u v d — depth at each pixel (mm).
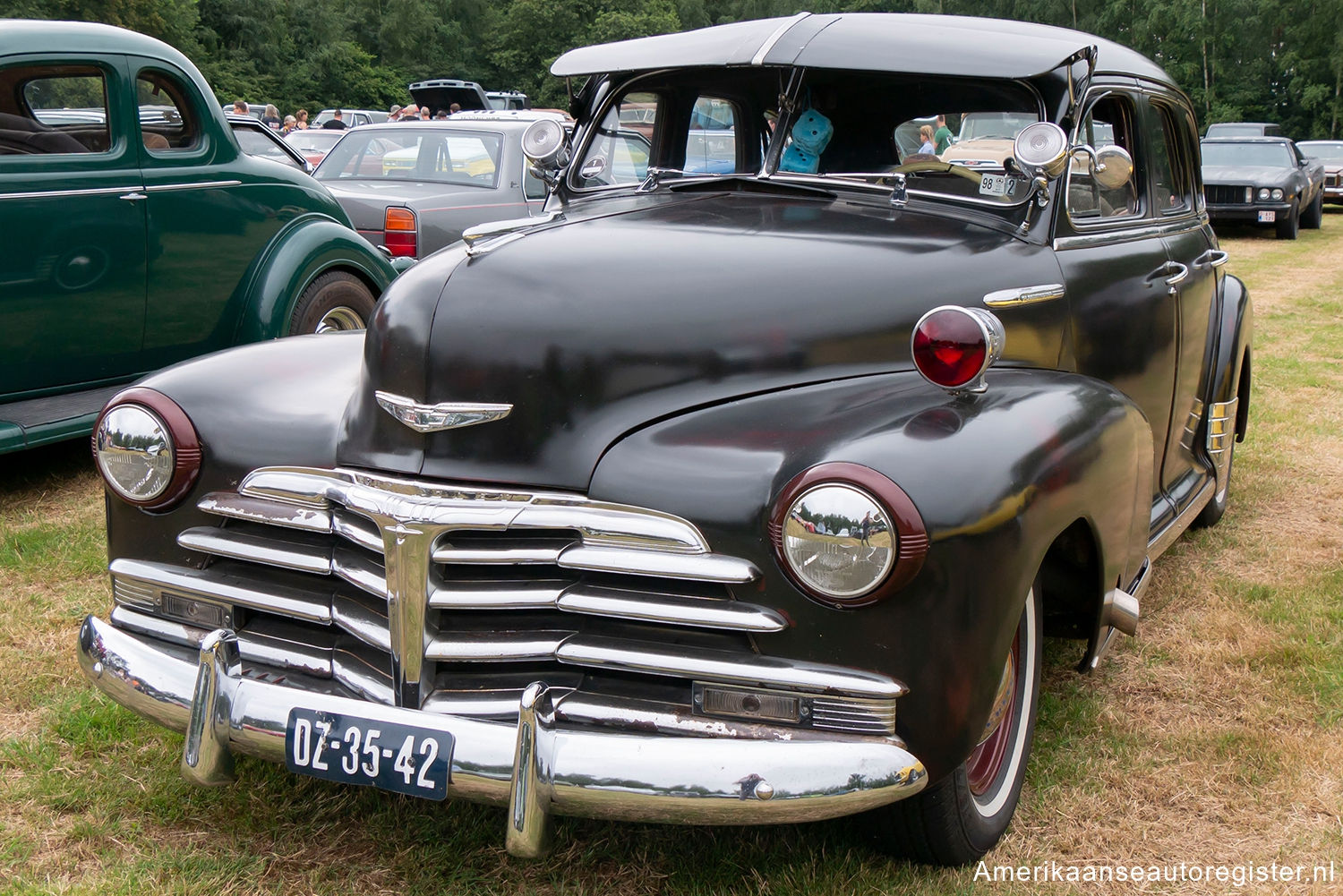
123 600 2631
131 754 2900
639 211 2994
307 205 5832
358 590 2354
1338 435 6289
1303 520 4926
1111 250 3262
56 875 2416
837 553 1971
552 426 2301
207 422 2547
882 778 1997
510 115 10828
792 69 3135
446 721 2086
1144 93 3676
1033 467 2164
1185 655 3568
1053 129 2816
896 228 2791
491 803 2062
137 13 47562
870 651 2018
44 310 4688
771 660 2051
